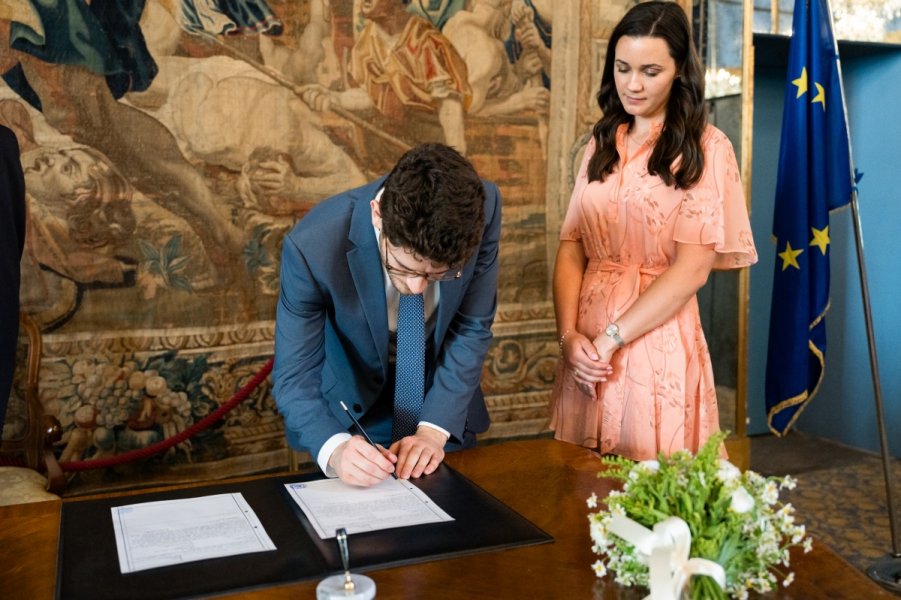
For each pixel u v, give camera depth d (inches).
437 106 185.3
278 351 95.0
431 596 64.6
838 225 245.3
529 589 65.9
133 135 161.6
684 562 57.2
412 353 98.3
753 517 60.4
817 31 175.2
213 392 171.6
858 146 240.8
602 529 63.3
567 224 126.7
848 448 241.6
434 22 182.9
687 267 110.9
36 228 156.0
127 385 164.7
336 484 87.8
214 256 169.6
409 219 72.0
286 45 171.5
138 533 74.9
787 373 183.2
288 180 174.4
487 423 113.2
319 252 91.0
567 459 97.9
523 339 198.2
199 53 164.9
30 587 65.9
